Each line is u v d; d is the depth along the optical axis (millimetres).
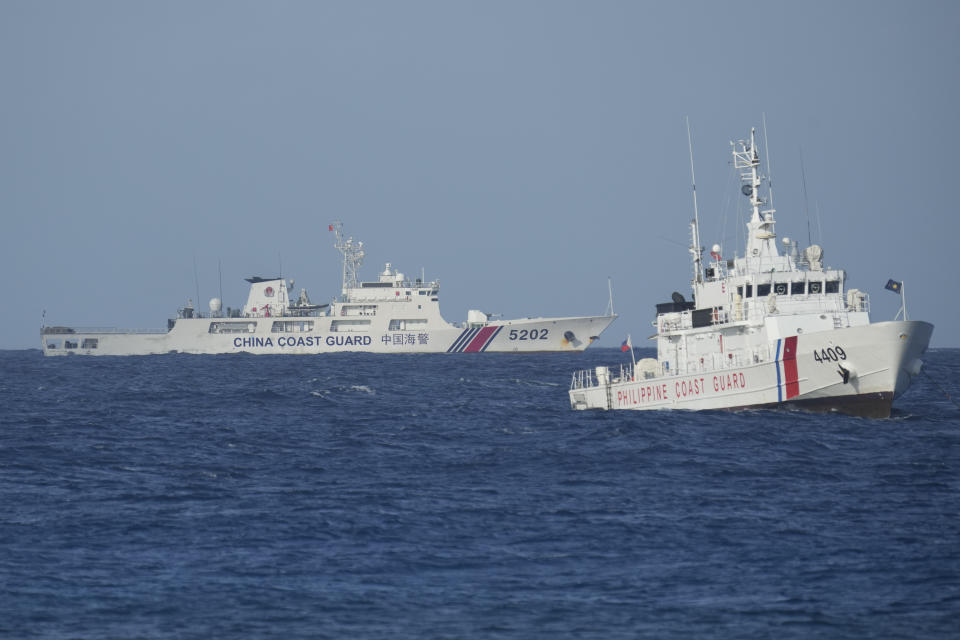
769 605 101250
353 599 104500
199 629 96812
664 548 121500
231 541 126625
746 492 151875
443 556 119375
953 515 135375
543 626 96938
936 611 98812
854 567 112438
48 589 107688
